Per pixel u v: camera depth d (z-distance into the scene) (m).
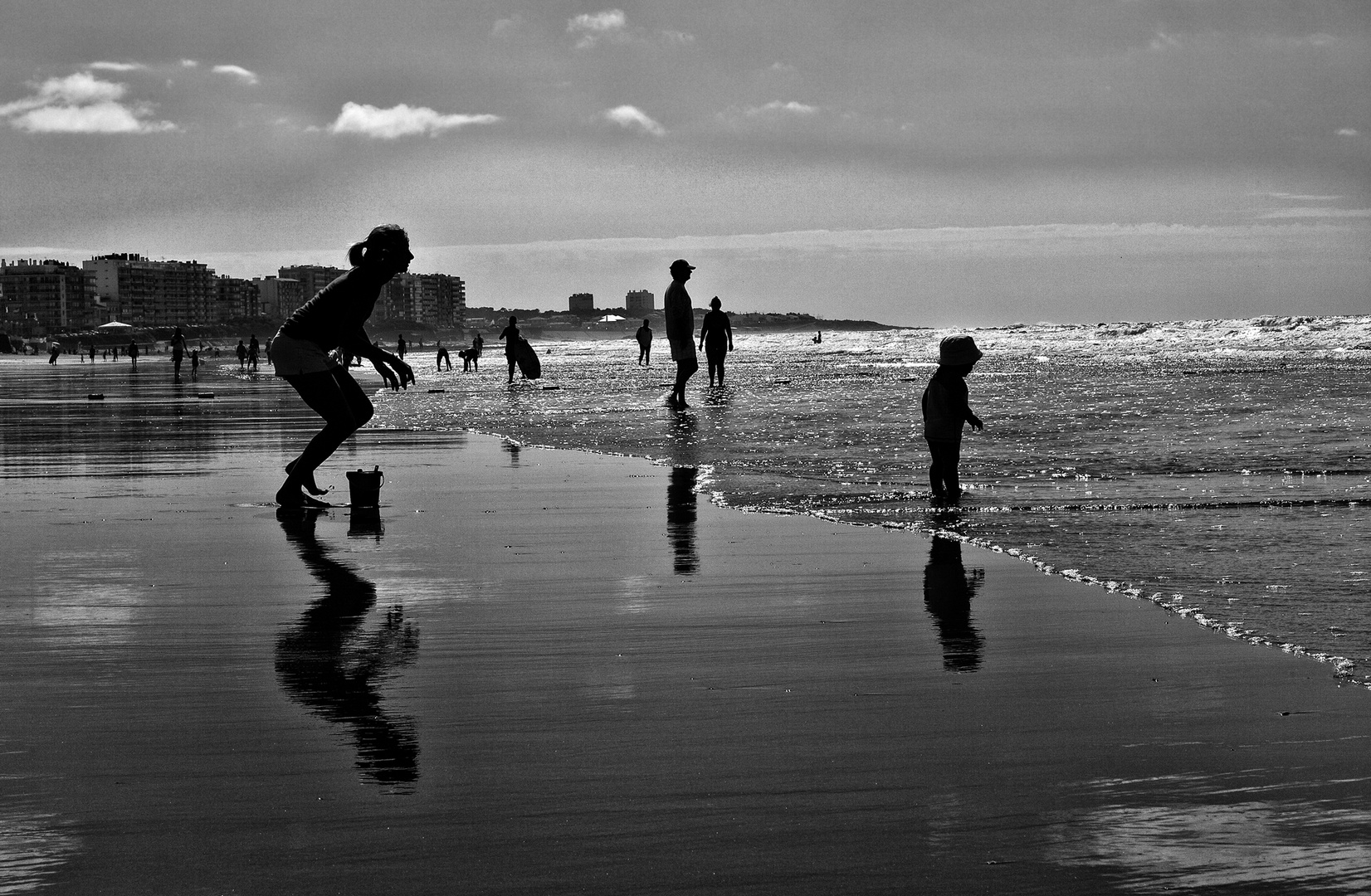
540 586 6.23
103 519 8.84
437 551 7.35
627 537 7.81
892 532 7.91
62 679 4.48
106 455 14.07
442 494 10.19
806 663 4.66
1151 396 23.41
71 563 6.98
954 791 3.30
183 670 4.61
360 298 9.84
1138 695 4.16
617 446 14.51
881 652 4.81
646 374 40.16
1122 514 8.50
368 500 9.29
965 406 9.34
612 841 2.99
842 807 3.20
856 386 29.16
